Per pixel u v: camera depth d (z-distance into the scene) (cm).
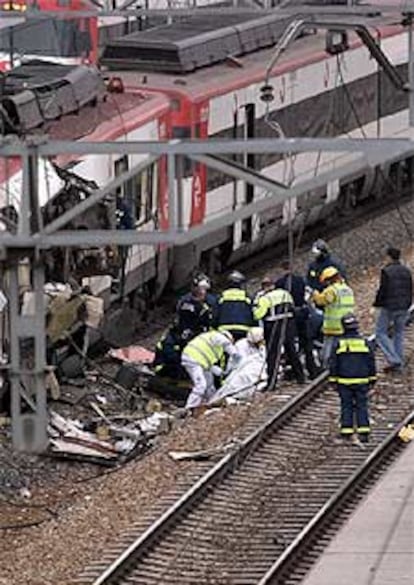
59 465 6209
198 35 9369
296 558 5178
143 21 12506
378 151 3759
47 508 5797
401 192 11731
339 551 5222
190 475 5906
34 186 3838
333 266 7431
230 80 9131
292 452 6288
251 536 5419
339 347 6341
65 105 7638
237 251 9219
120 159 7812
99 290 7356
